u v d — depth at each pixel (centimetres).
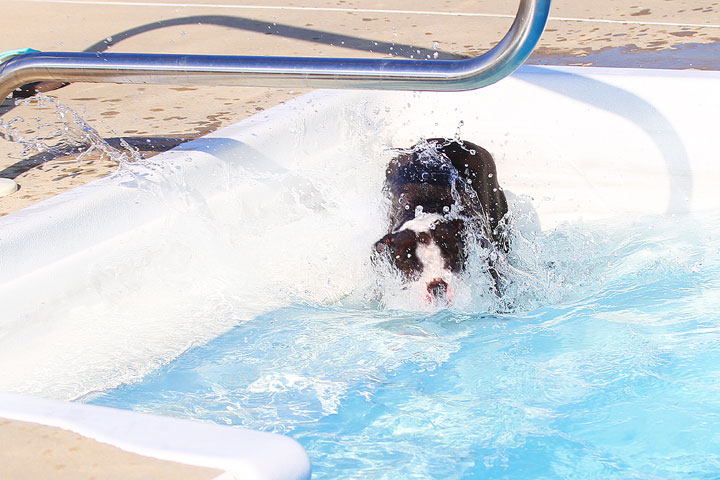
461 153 442
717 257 414
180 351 323
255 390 301
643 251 429
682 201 466
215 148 386
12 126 459
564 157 478
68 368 302
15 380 291
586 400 294
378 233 417
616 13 692
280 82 302
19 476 115
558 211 482
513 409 289
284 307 365
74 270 316
